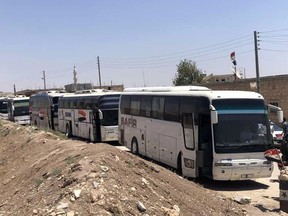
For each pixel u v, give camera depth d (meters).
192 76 84.44
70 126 34.53
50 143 17.17
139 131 21.81
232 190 14.87
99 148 10.94
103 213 7.13
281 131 26.53
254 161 14.88
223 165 14.68
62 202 7.50
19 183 12.30
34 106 45.53
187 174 16.31
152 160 20.56
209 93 15.41
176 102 17.45
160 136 19.12
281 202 11.34
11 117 51.25
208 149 15.41
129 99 23.34
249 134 15.04
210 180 16.73
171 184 10.21
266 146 15.07
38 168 12.36
